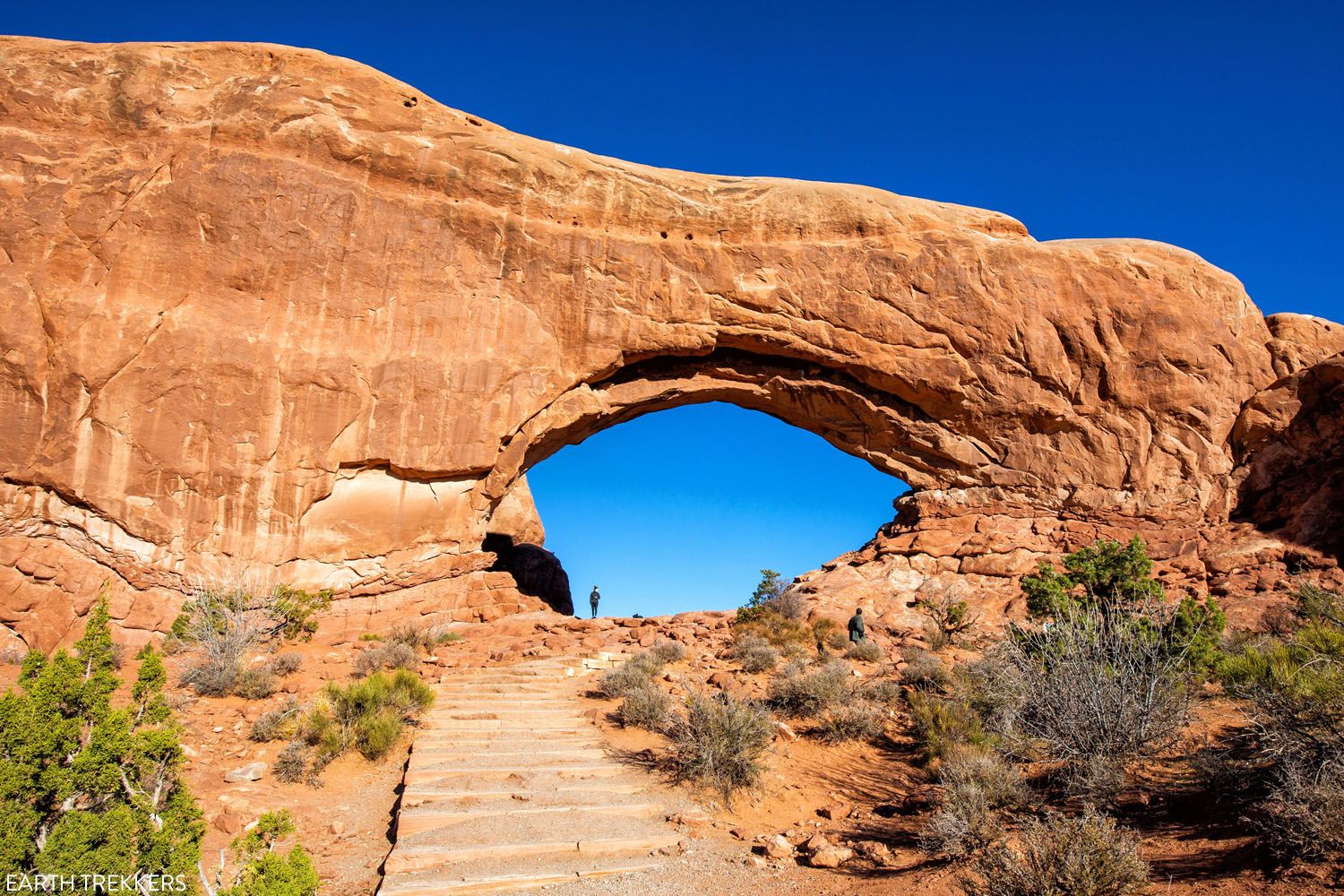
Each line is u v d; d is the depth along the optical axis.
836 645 17.41
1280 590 19.14
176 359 18.31
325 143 20.30
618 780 10.60
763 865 8.45
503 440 21.22
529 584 29.33
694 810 9.80
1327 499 20.94
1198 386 23.39
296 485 18.94
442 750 11.24
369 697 11.77
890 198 24.55
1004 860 6.25
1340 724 6.93
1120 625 10.98
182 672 13.66
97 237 18.36
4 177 18.22
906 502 24.91
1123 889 5.95
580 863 8.40
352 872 8.33
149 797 6.39
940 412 24.14
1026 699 10.19
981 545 22.47
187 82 19.94
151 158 19.12
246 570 18.30
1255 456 23.02
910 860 8.05
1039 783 9.71
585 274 22.00
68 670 6.38
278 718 11.63
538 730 12.21
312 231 19.78
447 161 21.20
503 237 21.48
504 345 21.17
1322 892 5.58
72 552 17.36
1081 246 24.78
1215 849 6.91
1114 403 23.52
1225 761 8.13
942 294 23.50
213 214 19.14
